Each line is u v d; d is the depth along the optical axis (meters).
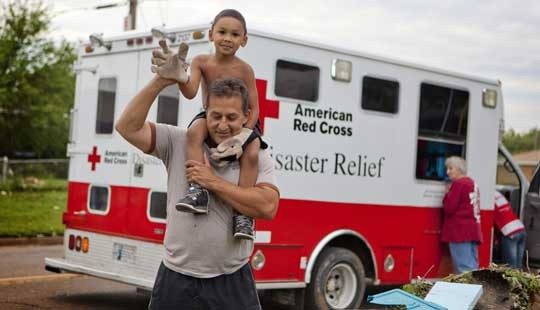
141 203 7.60
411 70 8.51
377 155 8.23
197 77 3.98
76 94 8.53
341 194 7.92
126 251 7.71
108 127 8.08
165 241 3.64
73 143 8.48
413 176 8.59
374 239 8.22
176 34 7.36
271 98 7.30
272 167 3.72
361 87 8.06
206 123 3.65
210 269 3.55
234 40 4.02
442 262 8.88
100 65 8.23
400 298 4.32
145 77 7.70
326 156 7.77
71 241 8.38
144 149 3.62
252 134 3.62
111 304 8.28
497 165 9.91
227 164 3.59
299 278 7.58
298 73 7.53
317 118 7.69
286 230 7.46
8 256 11.80
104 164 8.06
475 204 8.67
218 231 3.53
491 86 9.41
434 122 8.79
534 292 4.64
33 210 17.16
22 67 28.58
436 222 8.83
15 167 25.31
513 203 10.40
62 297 8.56
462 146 9.12
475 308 4.62
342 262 7.96
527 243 9.89
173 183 3.64
